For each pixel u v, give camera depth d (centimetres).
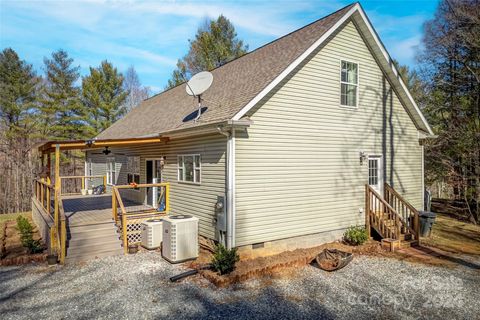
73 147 989
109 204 1350
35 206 1333
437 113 1812
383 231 1052
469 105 1627
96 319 534
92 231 933
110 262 837
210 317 541
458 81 1636
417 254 926
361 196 1112
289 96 931
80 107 2797
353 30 1097
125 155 1552
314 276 744
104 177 1811
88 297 622
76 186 3061
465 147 1547
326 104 1020
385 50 1122
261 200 878
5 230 1209
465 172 1568
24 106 2714
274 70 934
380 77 1180
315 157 992
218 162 873
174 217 873
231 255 720
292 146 940
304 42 1003
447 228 1311
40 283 696
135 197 1430
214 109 978
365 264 836
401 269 796
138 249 943
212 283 690
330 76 1031
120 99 2994
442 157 1688
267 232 889
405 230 1049
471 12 1507
